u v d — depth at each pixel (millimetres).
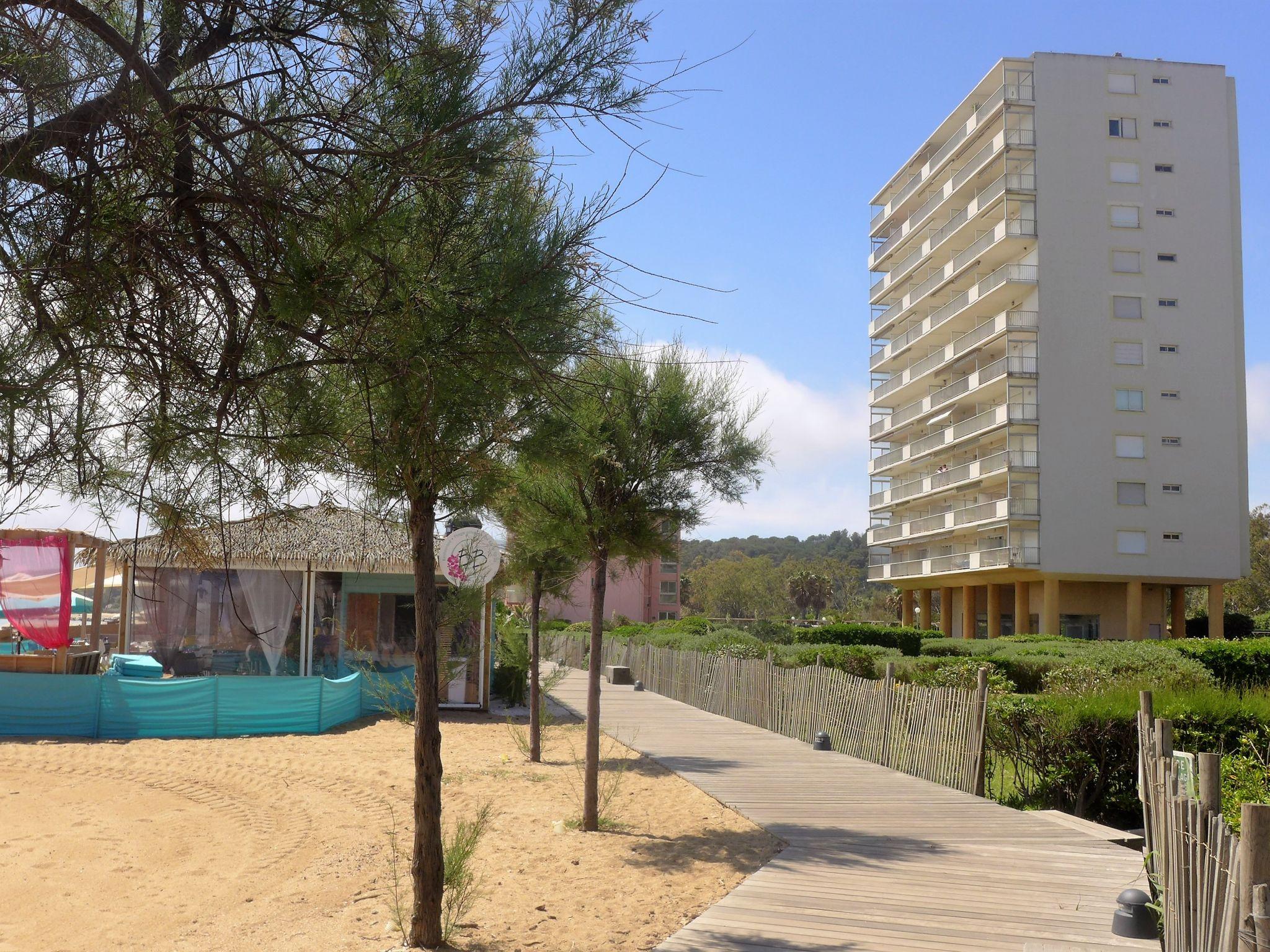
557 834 9508
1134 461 44719
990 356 50531
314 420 3312
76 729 16297
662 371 9547
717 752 14680
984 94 50719
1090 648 23812
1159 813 5891
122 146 2936
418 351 3230
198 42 3121
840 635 35531
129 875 8469
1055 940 5980
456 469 4188
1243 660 23688
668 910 6969
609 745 15711
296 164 3084
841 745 14750
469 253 3438
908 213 62625
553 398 3787
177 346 3135
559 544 9859
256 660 19375
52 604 17094
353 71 3211
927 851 8492
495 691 22422
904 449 60594
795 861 8148
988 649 27016
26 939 6758
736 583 93312
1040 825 9570
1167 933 5242
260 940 6594
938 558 52812
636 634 40969
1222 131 46750
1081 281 45375
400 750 15078
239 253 3072
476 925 6660
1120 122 46438
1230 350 45562
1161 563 44375
